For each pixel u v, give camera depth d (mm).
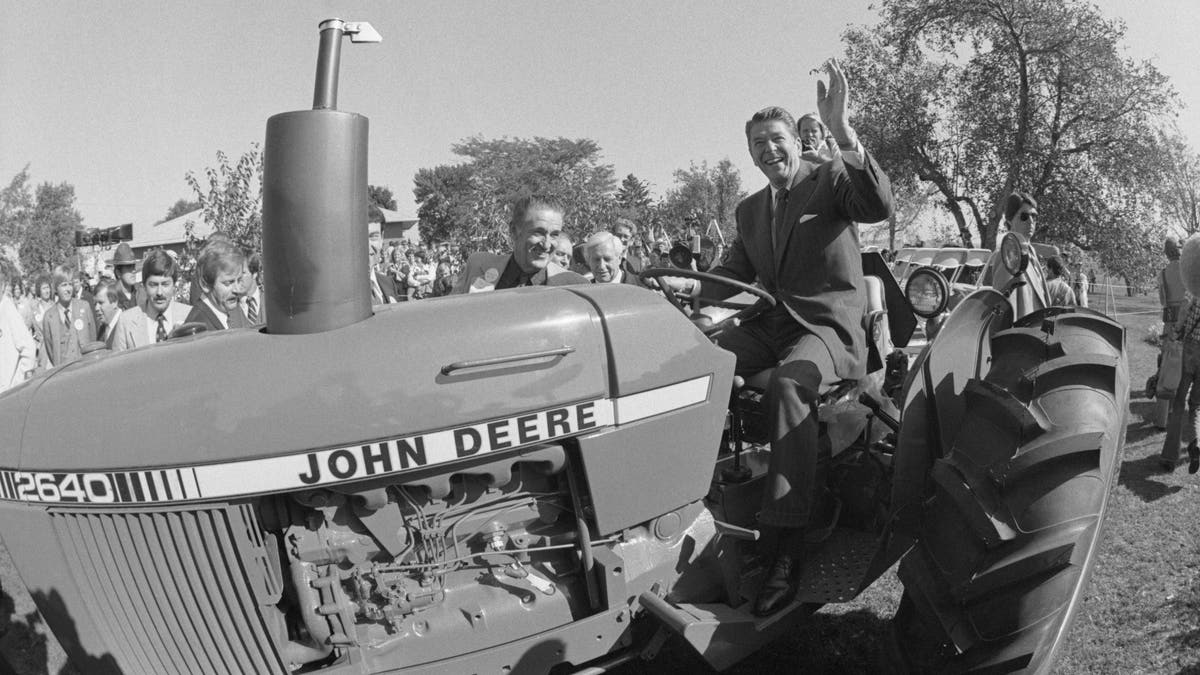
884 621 3896
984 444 2834
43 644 3979
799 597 2928
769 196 3580
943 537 2771
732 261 3838
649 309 2703
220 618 2445
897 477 3023
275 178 2334
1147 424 7199
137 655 2490
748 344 3426
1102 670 3318
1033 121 30031
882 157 31500
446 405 2404
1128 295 29906
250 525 2398
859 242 3398
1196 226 30531
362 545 2490
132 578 2422
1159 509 5090
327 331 2381
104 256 35156
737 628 2764
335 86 2430
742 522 3166
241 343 2379
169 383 2328
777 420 3021
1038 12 29031
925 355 3148
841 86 3006
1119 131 29266
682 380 2740
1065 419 2762
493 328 2480
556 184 44531
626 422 2650
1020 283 3562
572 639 2656
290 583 2482
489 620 2602
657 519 2805
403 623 2535
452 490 2580
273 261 2367
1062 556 2564
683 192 51500
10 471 2398
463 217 24062
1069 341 3008
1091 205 29312
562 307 2584
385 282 6840
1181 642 3428
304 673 2504
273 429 2295
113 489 2340
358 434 2334
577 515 2676
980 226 31469
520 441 2508
